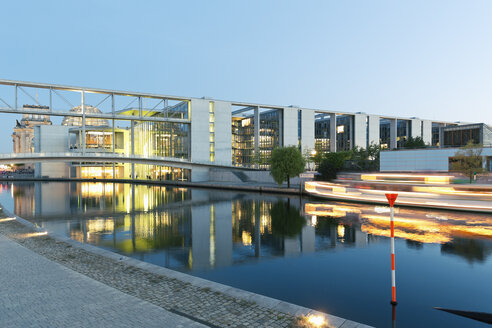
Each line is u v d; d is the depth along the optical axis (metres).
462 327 8.37
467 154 41.66
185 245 18.28
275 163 52.94
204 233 21.70
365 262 14.45
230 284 11.77
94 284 9.05
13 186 76.62
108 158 66.56
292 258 15.30
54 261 11.80
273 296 10.58
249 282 12.00
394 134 100.12
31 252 13.09
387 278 12.33
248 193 54.88
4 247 14.02
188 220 27.30
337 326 6.45
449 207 29.41
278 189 52.97
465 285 11.45
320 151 82.12
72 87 62.47
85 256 12.65
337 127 100.31
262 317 6.96
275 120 87.50
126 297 8.03
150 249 17.36
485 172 40.88
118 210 34.28
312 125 88.44
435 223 23.36
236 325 6.58
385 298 10.38
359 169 66.19
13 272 10.23
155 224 25.47
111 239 19.97
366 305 9.81
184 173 83.19
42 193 56.94
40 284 9.04
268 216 28.83
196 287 8.98
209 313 7.19
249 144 99.06
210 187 67.44
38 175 105.94
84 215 30.89
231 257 15.62
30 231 18.47
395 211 29.86
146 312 7.11
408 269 13.31
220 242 19.00
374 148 77.75
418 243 17.44
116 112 90.12
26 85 59.00
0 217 25.19
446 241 17.80
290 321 6.75
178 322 6.59
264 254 16.14
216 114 79.38
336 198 40.94
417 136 92.31
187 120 75.75
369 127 95.75
